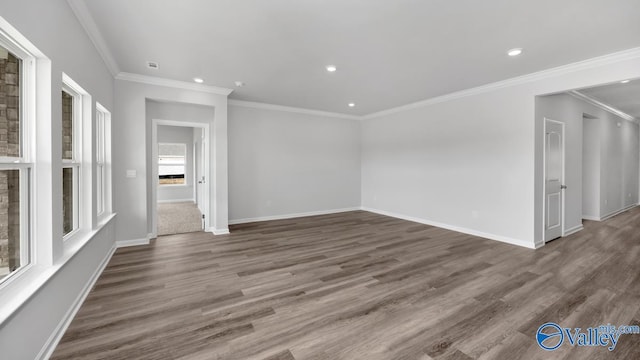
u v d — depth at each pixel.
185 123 4.79
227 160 5.13
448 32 2.74
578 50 3.13
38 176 1.85
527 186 4.08
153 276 3.01
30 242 1.82
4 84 1.64
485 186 4.61
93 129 2.86
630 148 7.24
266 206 6.13
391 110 6.46
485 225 4.63
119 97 3.98
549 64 3.57
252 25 2.61
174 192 9.31
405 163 6.16
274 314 2.25
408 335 1.97
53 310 1.84
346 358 1.73
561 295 2.57
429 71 3.86
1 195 1.61
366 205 7.39
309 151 6.67
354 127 7.36
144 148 4.17
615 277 2.97
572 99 4.86
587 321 2.15
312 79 4.23
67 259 2.01
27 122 1.81
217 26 2.64
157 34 2.79
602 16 2.40
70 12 2.22
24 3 1.53
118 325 2.08
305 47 3.10
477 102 4.70
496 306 2.37
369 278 2.98
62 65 2.07
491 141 4.51
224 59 3.46
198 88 4.57
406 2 2.23
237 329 2.04
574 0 2.17
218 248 4.05
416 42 2.96
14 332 1.39
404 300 2.48
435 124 5.45
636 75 3.07
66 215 2.53
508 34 2.76
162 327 2.05
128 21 2.54
